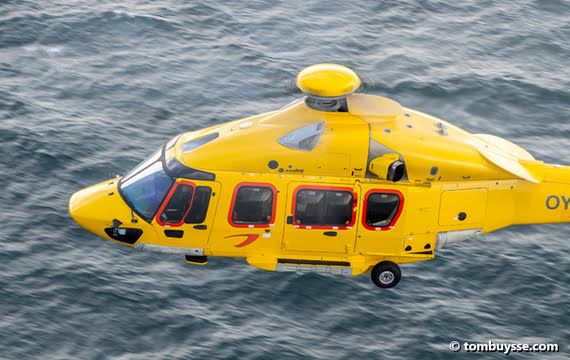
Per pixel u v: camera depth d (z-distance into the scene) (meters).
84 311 119.81
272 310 121.62
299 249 96.88
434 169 95.88
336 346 116.12
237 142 95.50
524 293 127.31
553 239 138.75
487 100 173.00
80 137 155.12
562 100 174.50
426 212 96.81
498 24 199.75
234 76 175.62
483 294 126.94
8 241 130.88
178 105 166.75
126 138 156.62
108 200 97.94
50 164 148.00
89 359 112.56
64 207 139.00
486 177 97.94
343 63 181.38
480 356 116.00
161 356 113.38
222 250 97.12
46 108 162.75
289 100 169.50
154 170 97.88
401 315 121.88
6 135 153.38
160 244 97.56
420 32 195.00
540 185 100.12
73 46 182.25
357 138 94.25
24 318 117.88
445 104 171.25
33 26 186.38
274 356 113.81
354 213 95.50
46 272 125.75
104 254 130.62
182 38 187.25
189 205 95.44
